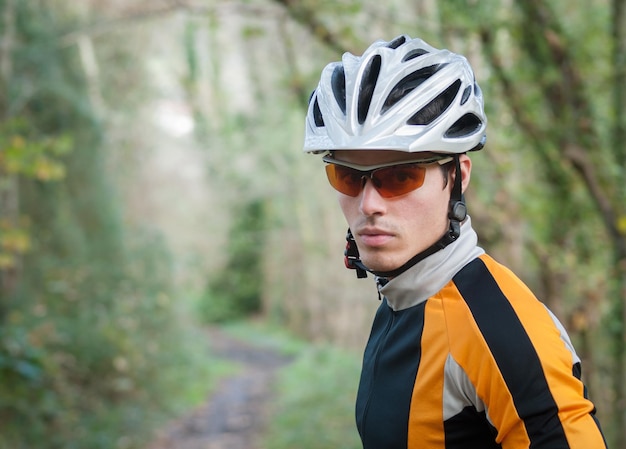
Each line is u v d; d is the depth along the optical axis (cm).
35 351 828
